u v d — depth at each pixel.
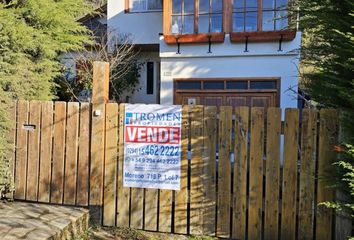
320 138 4.09
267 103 10.30
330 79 4.00
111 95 12.50
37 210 4.69
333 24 3.79
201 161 4.47
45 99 6.07
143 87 13.84
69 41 6.96
